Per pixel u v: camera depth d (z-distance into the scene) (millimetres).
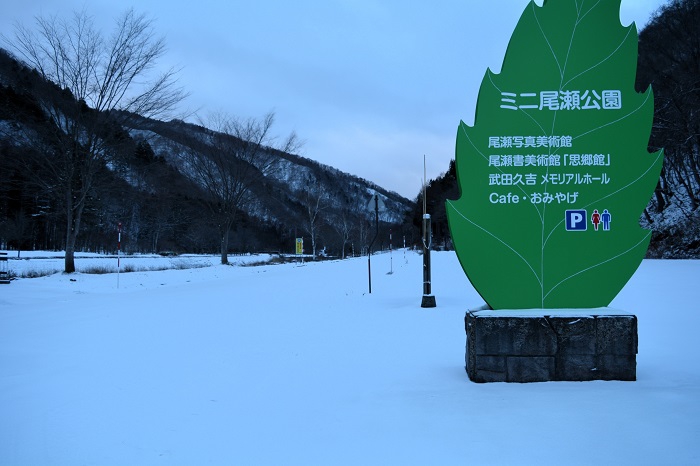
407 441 3684
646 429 3727
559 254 5566
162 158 36438
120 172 28625
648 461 3229
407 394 4762
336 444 3701
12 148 26609
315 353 6730
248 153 43219
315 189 98312
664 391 4578
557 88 5645
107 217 50656
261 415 4402
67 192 25578
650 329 7500
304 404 4660
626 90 5613
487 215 5609
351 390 5023
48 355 7008
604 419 3936
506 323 5020
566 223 5582
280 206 86562
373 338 7594
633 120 5598
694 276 16062
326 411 4441
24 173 26922
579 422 3891
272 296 14219
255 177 43250
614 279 5523
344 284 17141
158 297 15281
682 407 4156
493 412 4168
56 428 4176
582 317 4988
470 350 5195
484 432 3770
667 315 8641
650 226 36969
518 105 5648
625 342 4949
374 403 4562
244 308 11758
